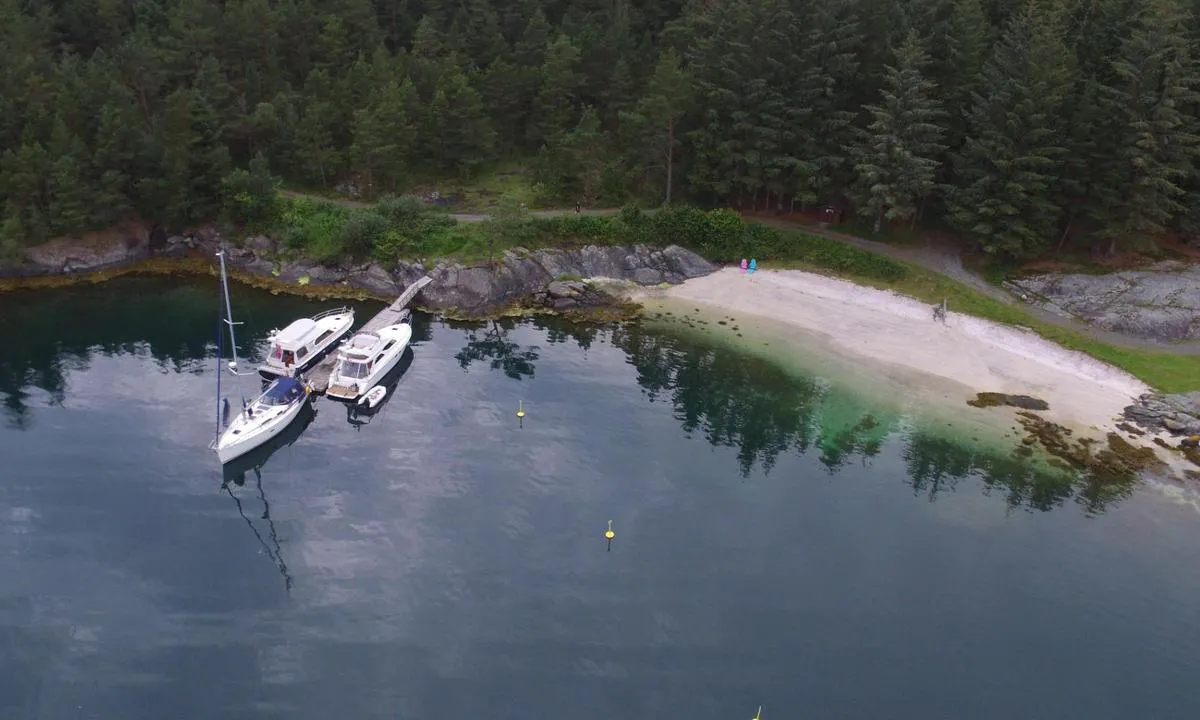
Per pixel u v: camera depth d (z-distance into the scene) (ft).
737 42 314.14
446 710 136.56
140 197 308.40
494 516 182.60
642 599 161.38
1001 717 141.08
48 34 352.69
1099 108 285.02
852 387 246.47
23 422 207.10
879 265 306.76
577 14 417.28
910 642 155.63
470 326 277.85
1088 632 161.17
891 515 191.52
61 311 271.49
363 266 300.20
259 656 145.48
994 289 298.76
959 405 238.48
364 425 216.74
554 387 239.50
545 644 150.10
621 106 365.81
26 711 134.10
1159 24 273.13
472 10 414.62
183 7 353.51
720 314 290.76
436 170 368.68
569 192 347.97
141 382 230.89
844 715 139.33
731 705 139.74
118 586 159.12
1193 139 274.57
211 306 282.15
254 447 201.98
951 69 312.50
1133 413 235.81
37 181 288.10
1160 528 191.31
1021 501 198.80
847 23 312.29
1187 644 159.63
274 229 313.53
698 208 332.80
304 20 368.89
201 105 312.71
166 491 186.39
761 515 188.34
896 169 300.40
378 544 172.96
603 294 300.40
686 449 211.82
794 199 331.36
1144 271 296.71
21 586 157.38
